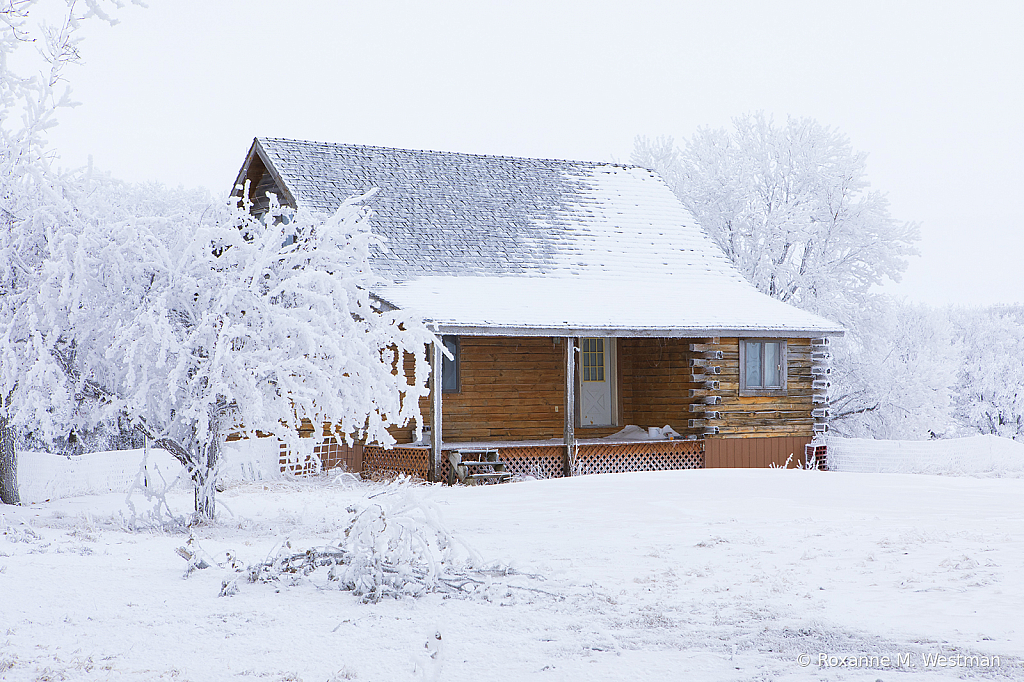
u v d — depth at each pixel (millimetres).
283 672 6820
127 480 21797
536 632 7887
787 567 10570
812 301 39812
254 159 28453
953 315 54219
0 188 15344
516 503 17484
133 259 14719
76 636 7707
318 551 10102
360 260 16109
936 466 27734
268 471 23703
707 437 26906
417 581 9500
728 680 6543
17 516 15516
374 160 29156
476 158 30938
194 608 8758
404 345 15688
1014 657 6918
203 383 14594
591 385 28391
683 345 27406
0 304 14422
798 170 40875
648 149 43469
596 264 28266
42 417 13828
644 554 11602
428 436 25672
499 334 23188
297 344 14773
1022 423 52750
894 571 10141
